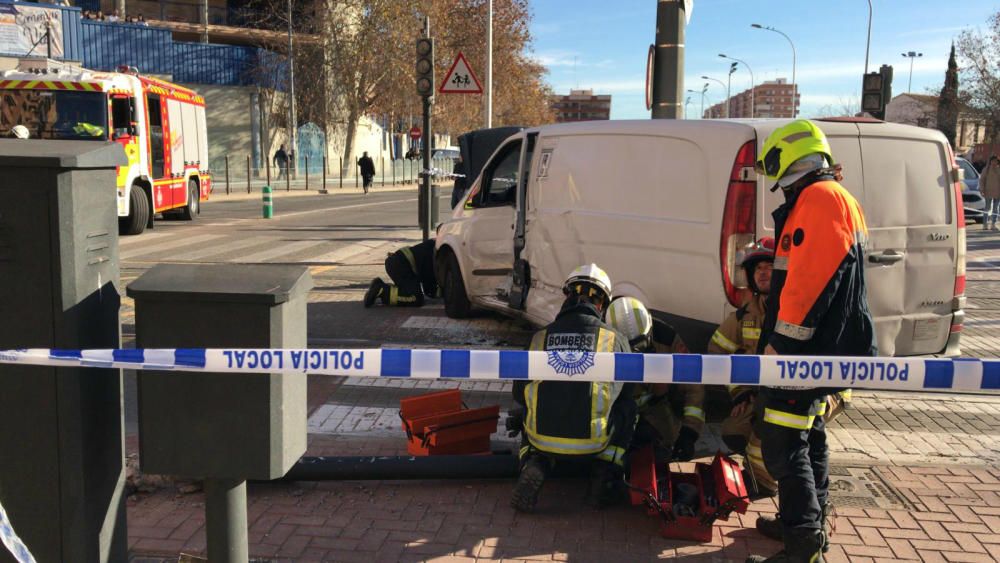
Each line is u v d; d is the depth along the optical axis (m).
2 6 30.16
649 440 4.41
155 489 4.28
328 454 4.86
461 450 4.68
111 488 3.02
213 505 2.87
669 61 9.45
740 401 4.25
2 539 2.57
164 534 3.81
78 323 2.78
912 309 5.43
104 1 44.56
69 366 2.75
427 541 3.79
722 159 4.98
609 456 4.06
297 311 2.88
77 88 15.46
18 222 2.71
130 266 12.04
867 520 4.02
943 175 5.51
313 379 6.52
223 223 20.20
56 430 2.81
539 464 4.02
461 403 5.13
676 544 3.79
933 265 5.48
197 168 21.36
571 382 3.98
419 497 4.27
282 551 3.68
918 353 5.52
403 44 42.94
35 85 15.40
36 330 2.74
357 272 12.15
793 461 3.33
